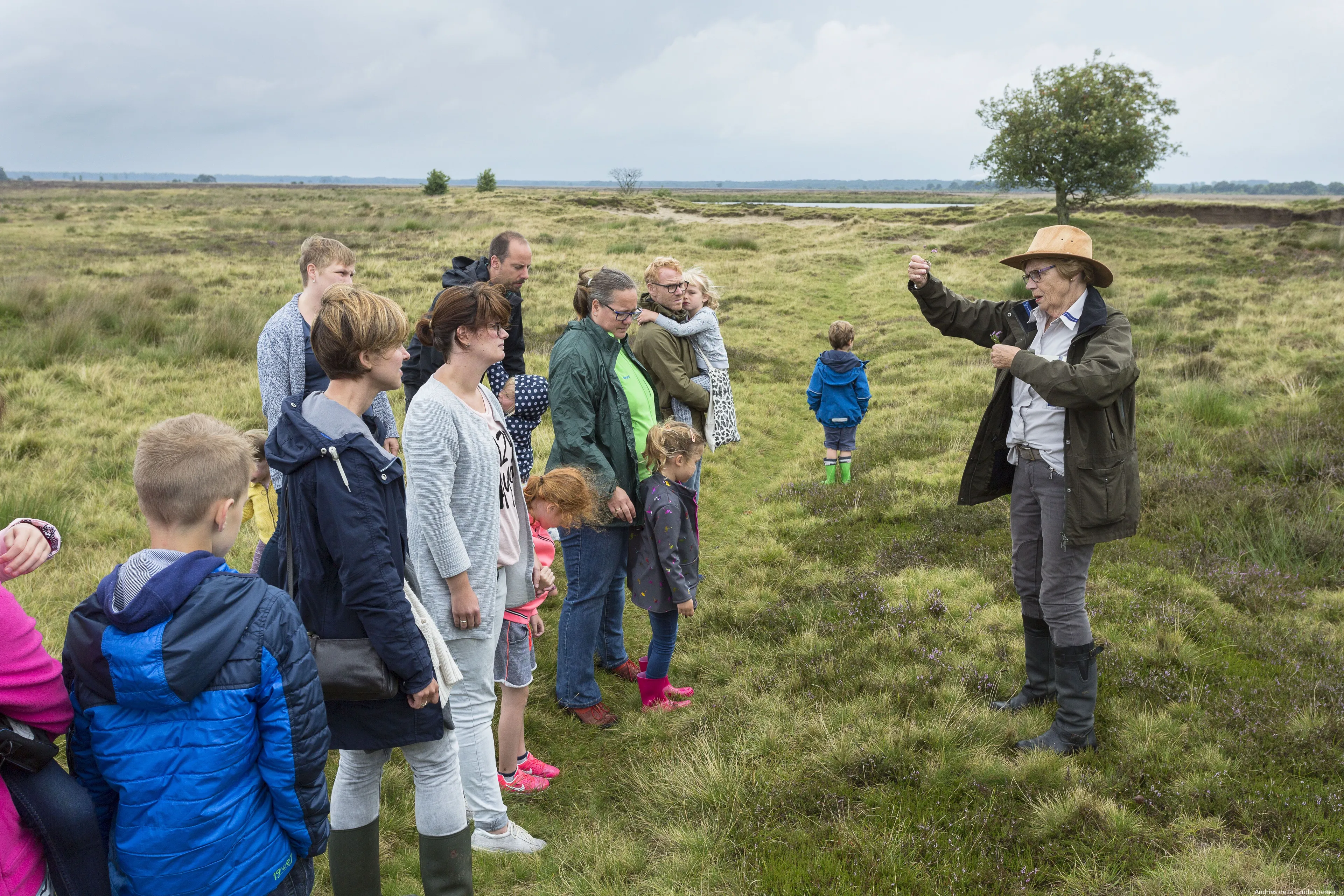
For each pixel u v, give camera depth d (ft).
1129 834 9.94
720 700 13.39
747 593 17.58
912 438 29.19
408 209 144.05
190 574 5.65
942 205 331.16
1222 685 13.12
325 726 6.33
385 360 7.60
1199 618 15.39
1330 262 71.10
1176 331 44.09
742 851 10.02
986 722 12.17
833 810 10.62
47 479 22.25
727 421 17.40
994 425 12.41
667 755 12.07
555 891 9.46
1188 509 20.35
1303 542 18.11
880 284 68.08
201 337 39.11
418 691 7.49
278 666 6.01
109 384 32.32
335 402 7.47
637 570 12.83
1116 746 11.71
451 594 9.12
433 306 9.45
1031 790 10.78
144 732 5.61
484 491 9.32
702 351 17.04
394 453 12.73
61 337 37.14
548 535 12.67
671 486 12.71
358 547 6.98
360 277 61.21
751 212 164.96
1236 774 10.85
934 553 19.21
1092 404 10.25
